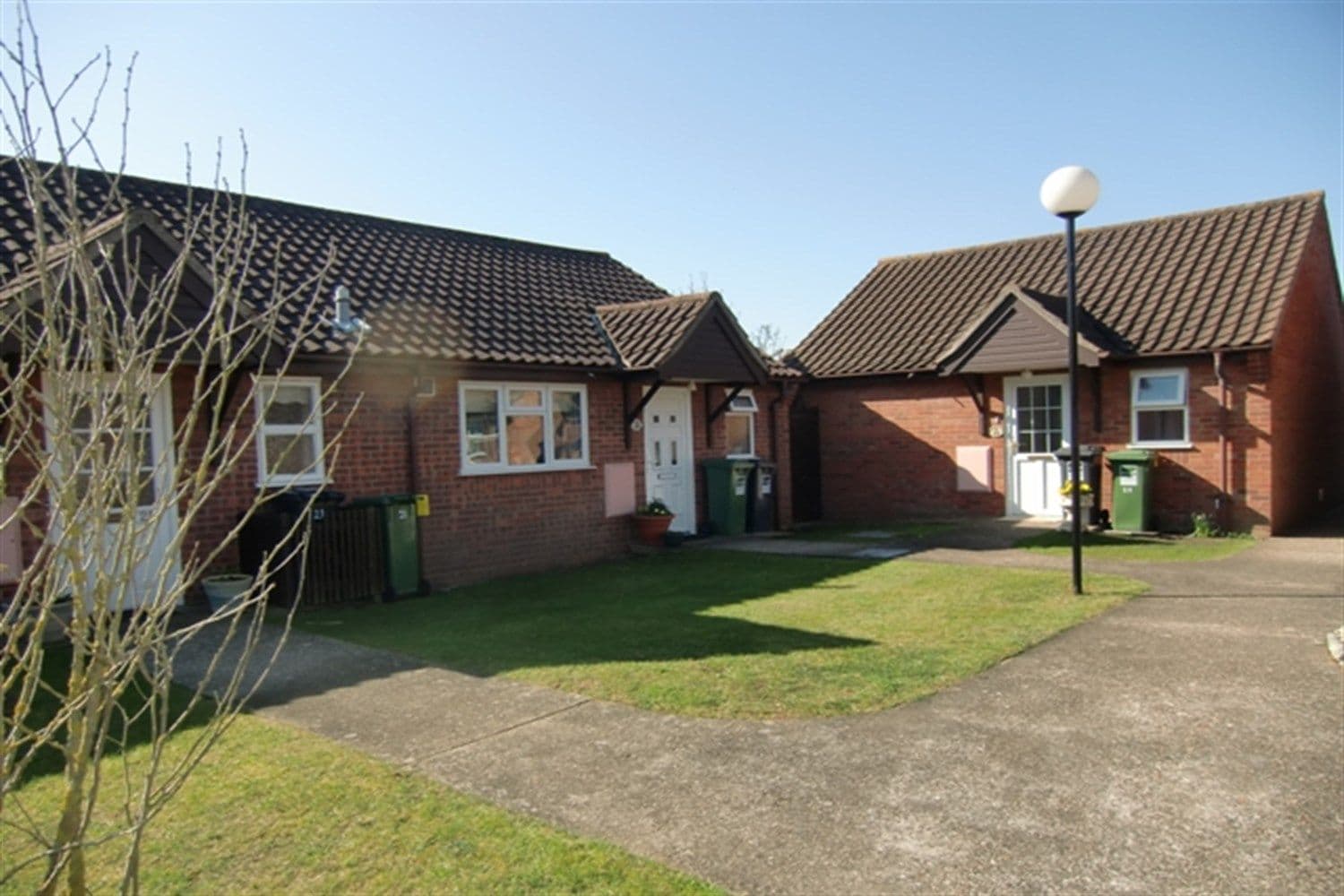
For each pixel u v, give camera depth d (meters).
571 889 3.78
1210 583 10.39
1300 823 4.32
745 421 17.30
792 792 4.75
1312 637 7.81
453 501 11.82
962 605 9.42
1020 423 17.11
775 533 16.69
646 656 7.52
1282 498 14.92
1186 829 4.29
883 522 18.23
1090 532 15.18
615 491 14.10
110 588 2.58
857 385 19.08
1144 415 15.55
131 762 5.17
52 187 6.07
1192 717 5.83
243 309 4.70
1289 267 15.12
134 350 2.65
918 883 3.84
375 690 6.65
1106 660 7.18
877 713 5.98
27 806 4.56
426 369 11.23
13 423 2.69
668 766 5.12
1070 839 4.21
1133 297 16.20
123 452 2.60
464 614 9.64
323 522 9.91
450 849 4.13
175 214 10.86
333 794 4.75
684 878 3.86
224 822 4.42
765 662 7.23
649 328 13.98
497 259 15.44
